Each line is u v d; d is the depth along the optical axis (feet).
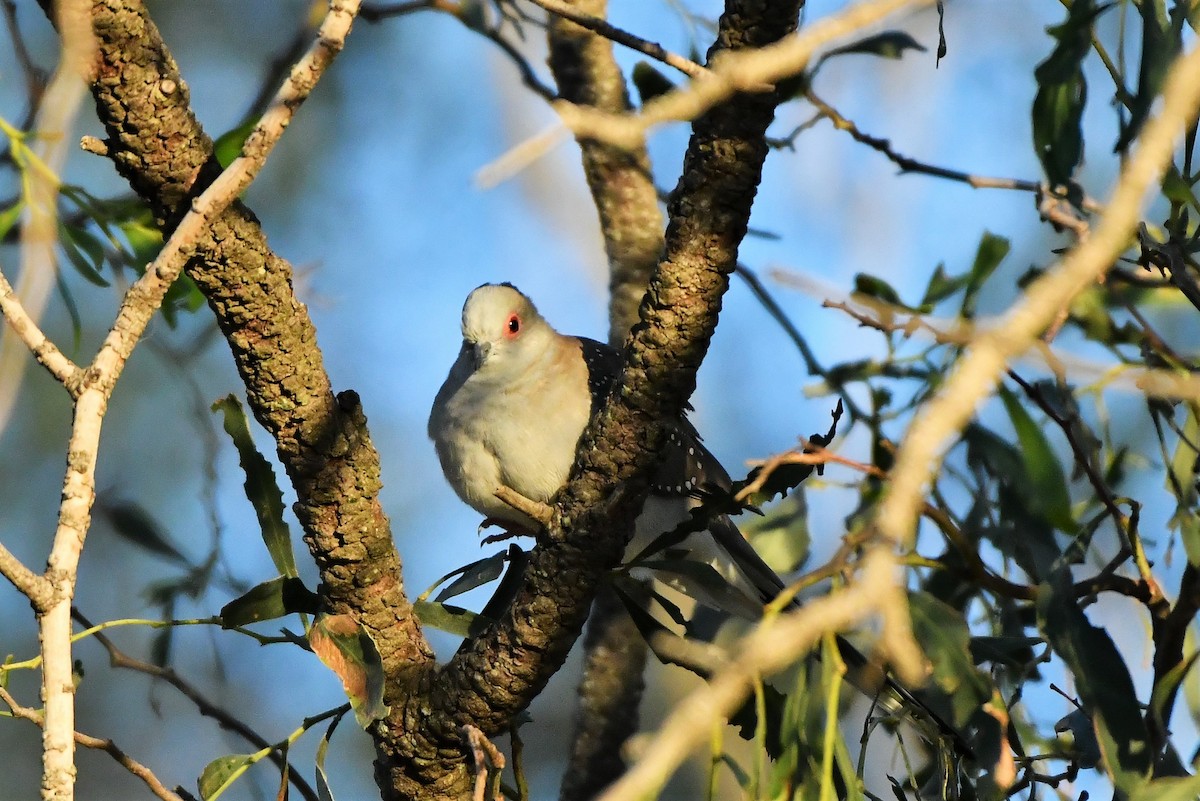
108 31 17.66
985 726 19.40
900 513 13.09
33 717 18.48
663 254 18.94
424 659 21.12
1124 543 20.36
